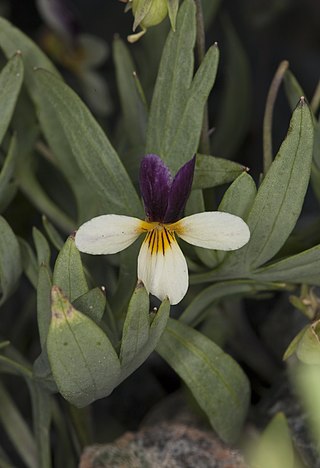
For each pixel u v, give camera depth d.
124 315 0.18
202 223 0.16
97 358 0.16
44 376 0.17
